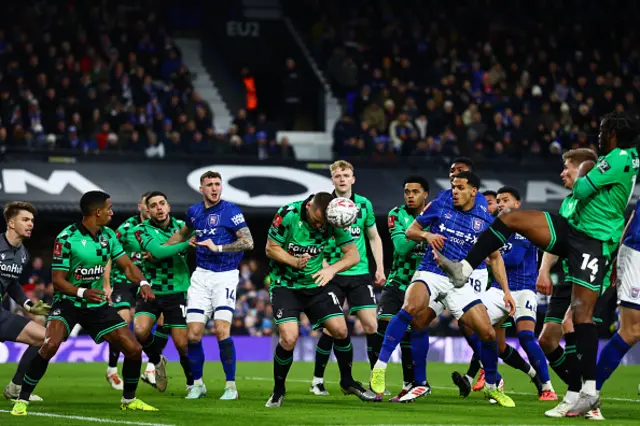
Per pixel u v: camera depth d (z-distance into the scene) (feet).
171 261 105.60
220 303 99.45
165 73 241.55
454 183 88.43
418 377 94.63
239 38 279.08
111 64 228.43
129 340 82.07
